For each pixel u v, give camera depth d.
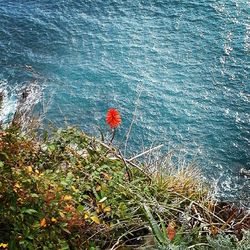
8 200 3.66
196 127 9.38
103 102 9.81
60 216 3.76
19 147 4.15
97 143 4.91
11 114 8.66
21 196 3.69
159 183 4.97
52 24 12.10
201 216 4.83
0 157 3.84
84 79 10.41
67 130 4.66
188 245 4.33
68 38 11.69
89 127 9.18
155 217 4.54
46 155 4.43
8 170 3.72
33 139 4.58
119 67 10.76
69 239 3.91
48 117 9.09
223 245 4.20
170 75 10.55
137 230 4.38
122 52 11.20
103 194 4.31
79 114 9.46
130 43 11.45
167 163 5.58
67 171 4.39
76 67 10.74
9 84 10.10
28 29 11.98
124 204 4.31
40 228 3.70
